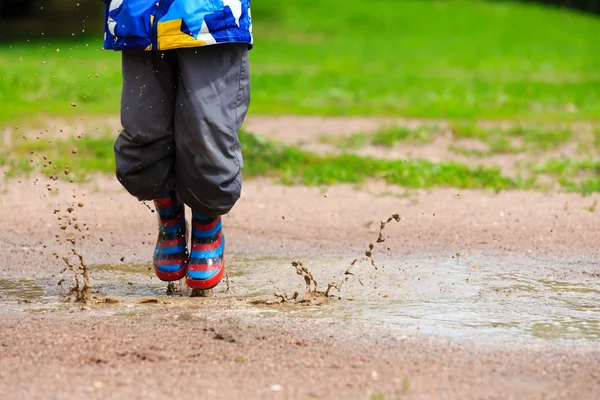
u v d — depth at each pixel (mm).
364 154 19031
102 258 10250
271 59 43875
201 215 8148
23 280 9062
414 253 10656
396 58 45469
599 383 5875
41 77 31078
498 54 48562
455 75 38094
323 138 20938
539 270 9742
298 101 29000
